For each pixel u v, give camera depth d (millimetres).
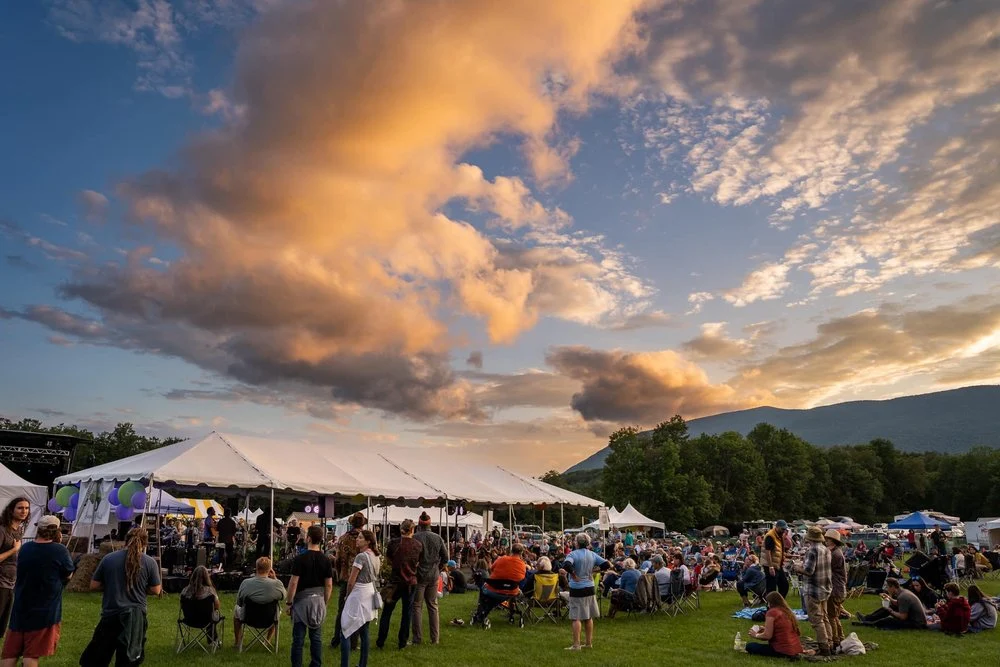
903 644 10531
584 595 9688
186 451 16750
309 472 18484
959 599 11484
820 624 9633
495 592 11656
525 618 12750
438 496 21406
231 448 17766
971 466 103938
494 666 8398
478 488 23828
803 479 85375
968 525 47906
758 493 81250
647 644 10359
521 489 25703
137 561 6012
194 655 8641
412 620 9625
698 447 83438
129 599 5926
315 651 7203
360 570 7676
